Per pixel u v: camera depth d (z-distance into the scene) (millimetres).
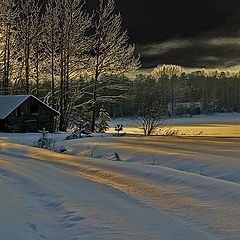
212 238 5871
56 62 45031
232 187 9156
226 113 114375
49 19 44469
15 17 45969
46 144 26469
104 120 45344
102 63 44094
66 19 43688
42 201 8750
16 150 22234
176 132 39000
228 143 23828
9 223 6645
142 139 27938
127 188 9977
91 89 45625
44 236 6199
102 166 14070
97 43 43906
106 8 43625
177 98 108500
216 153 17656
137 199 8680
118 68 44219
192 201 8195
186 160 15641
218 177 12383
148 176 11461
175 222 6789
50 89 50875
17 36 46500
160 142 25016
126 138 28984
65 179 11641
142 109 37969
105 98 44750
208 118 98062
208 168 13742
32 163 15906
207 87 121125
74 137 33406
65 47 43719
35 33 45750
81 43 44094
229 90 122688
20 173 12992
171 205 8016
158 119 37625
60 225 6809
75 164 15125
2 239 5746
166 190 9422
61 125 45375
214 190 9023
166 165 15586
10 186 10523
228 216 6953
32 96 45844
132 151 19844
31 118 46156
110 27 43812
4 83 47906
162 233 6176
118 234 6156
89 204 8281
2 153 20969
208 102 116312
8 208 7773
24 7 45625
